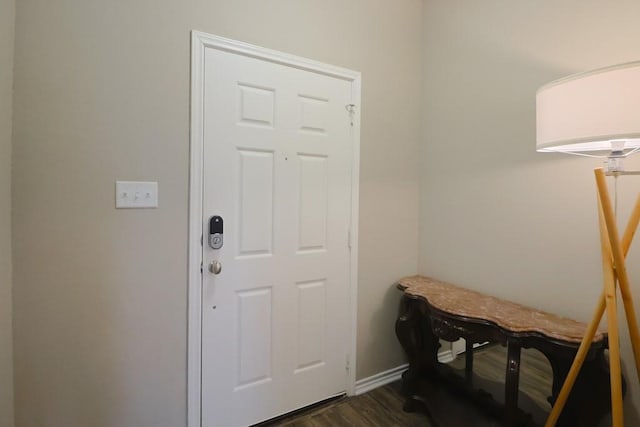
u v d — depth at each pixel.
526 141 1.75
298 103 1.84
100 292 1.41
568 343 1.33
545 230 1.67
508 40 1.83
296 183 1.86
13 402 1.28
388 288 2.25
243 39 1.67
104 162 1.39
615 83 0.98
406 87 2.27
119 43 1.40
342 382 2.08
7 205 1.22
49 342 1.33
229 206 1.67
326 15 1.92
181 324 1.58
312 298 1.95
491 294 1.91
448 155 2.16
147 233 1.49
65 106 1.32
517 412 1.45
